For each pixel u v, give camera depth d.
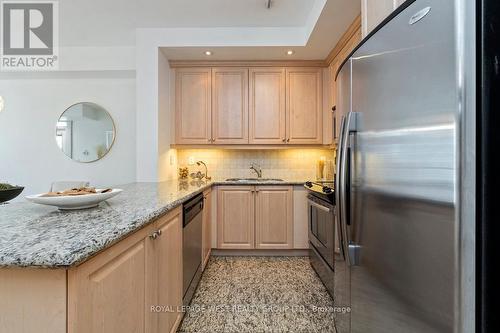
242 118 3.29
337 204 1.32
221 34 2.86
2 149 3.66
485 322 0.64
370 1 1.43
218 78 3.29
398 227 0.88
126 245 0.98
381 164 0.98
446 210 0.68
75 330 0.70
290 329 1.73
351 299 1.28
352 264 1.21
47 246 0.73
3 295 0.70
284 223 3.07
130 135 3.66
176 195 1.79
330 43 2.79
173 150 3.39
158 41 2.87
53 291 0.69
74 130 3.66
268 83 3.29
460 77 0.64
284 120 3.29
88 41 3.11
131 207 1.31
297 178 3.60
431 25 0.73
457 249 0.65
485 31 0.64
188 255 1.89
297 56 3.14
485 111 0.64
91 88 3.65
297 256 3.11
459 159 0.64
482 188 0.64
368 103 1.08
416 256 0.80
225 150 3.62
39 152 3.68
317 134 3.28
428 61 0.74
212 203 3.07
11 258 0.66
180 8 2.48
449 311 0.68
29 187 3.67
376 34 1.02
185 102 3.29
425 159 0.75
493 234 0.64
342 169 1.24
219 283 2.38
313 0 2.37
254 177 3.61
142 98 2.88
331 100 3.12
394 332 0.92
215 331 1.71
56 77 3.54
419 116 0.77
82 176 3.67
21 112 3.66
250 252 3.13
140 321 1.09
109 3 2.40
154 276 1.24
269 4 2.40
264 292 2.21
